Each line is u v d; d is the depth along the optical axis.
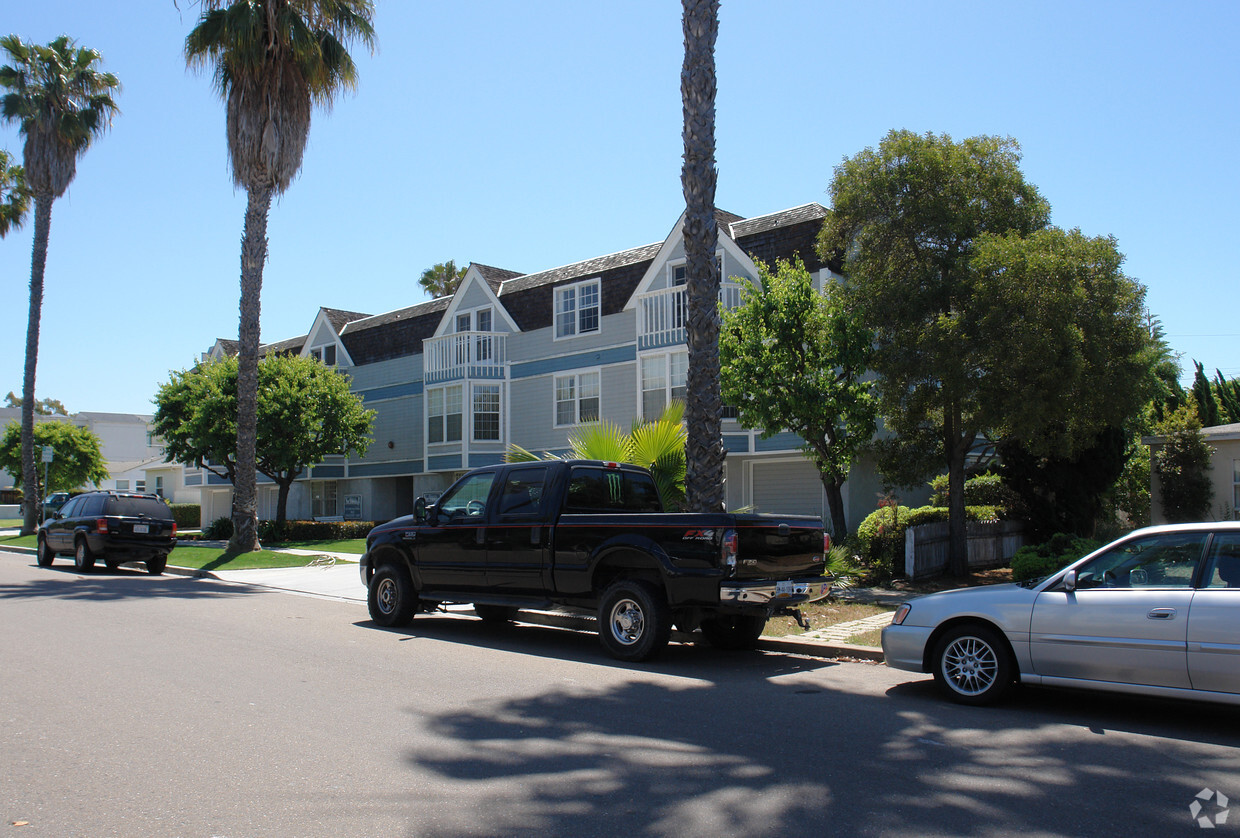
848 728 6.64
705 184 11.70
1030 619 7.20
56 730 6.37
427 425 30.38
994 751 6.05
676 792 5.13
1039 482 18.33
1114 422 14.74
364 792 5.09
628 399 25.33
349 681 8.12
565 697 7.61
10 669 8.55
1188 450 17.69
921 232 15.71
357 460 34.78
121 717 6.73
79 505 20.55
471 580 10.78
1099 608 6.91
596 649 10.35
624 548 9.43
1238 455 17.31
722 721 6.82
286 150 21.53
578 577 9.83
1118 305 14.28
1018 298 13.76
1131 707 7.42
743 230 23.22
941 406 15.62
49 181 30.66
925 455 16.91
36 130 30.09
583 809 4.84
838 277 20.75
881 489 22.12
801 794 5.11
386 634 11.09
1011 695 7.83
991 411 14.27
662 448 14.16
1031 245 14.04
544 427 27.83
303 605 14.08
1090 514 18.25
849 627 11.19
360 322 36.62
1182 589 6.68
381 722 6.65
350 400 30.28
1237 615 6.34
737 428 22.50
